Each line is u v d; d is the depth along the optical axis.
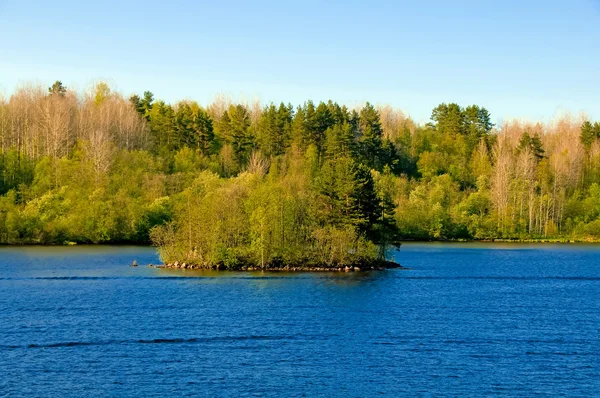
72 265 123.06
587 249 179.00
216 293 89.38
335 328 68.12
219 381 50.19
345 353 58.41
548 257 153.75
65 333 64.25
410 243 196.75
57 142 198.00
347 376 51.78
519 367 54.53
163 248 124.12
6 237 169.00
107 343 60.72
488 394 48.00
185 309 77.38
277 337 64.00
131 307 78.31
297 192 125.94
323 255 117.44
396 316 74.75
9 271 113.31
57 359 55.28
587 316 76.06
